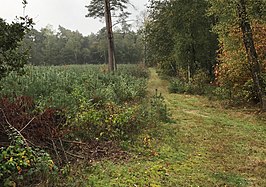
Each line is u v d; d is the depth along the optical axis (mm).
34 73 13789
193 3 22219
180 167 6547
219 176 6113
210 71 24547
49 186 4996
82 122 7641
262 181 5945
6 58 6305
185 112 13547
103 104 10422
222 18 14234
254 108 13852
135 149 7477
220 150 7922
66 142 6867
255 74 13031
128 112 8805
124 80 17328
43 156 5336
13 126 6133
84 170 5879
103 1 22391
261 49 14039
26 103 7430
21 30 6309
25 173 5215
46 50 62344
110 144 7527
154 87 24656
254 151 7910
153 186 5449
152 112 10961
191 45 22859
